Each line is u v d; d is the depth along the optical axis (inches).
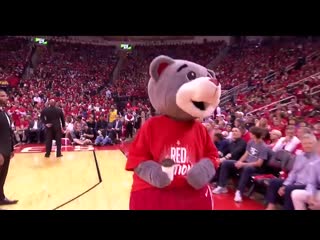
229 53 932.6
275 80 629.6
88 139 476.7
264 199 186.7
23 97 668.7
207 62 956.6
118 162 319.0
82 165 301.0
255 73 737.0
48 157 345.4
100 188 214.2
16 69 829.2
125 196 193.5
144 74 960.9
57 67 914.1
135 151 84.0
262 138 203.6
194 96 77.6
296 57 715.4
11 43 919.7
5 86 733.3
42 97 686.5
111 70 984.9
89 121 492.1
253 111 474.0
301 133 160.4
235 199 191.2
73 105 626.5
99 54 1039.0
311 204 142.7
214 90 77.0
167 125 84.9
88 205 173.5
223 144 242.8
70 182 231.5
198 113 79.7
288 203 152.6
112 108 568.7
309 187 144.8
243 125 249.6
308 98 434.0
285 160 173.9
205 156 89.8
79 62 973.8
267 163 194.2
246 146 213.5
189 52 1009.5
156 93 85.5
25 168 284.8
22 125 475.5
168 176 75.7
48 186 219.5
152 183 78.4
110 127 496.4
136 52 1056.2
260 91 585.9
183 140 84.3
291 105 424.5
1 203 173.6
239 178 207.8
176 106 81.7
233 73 804.6
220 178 214.2
